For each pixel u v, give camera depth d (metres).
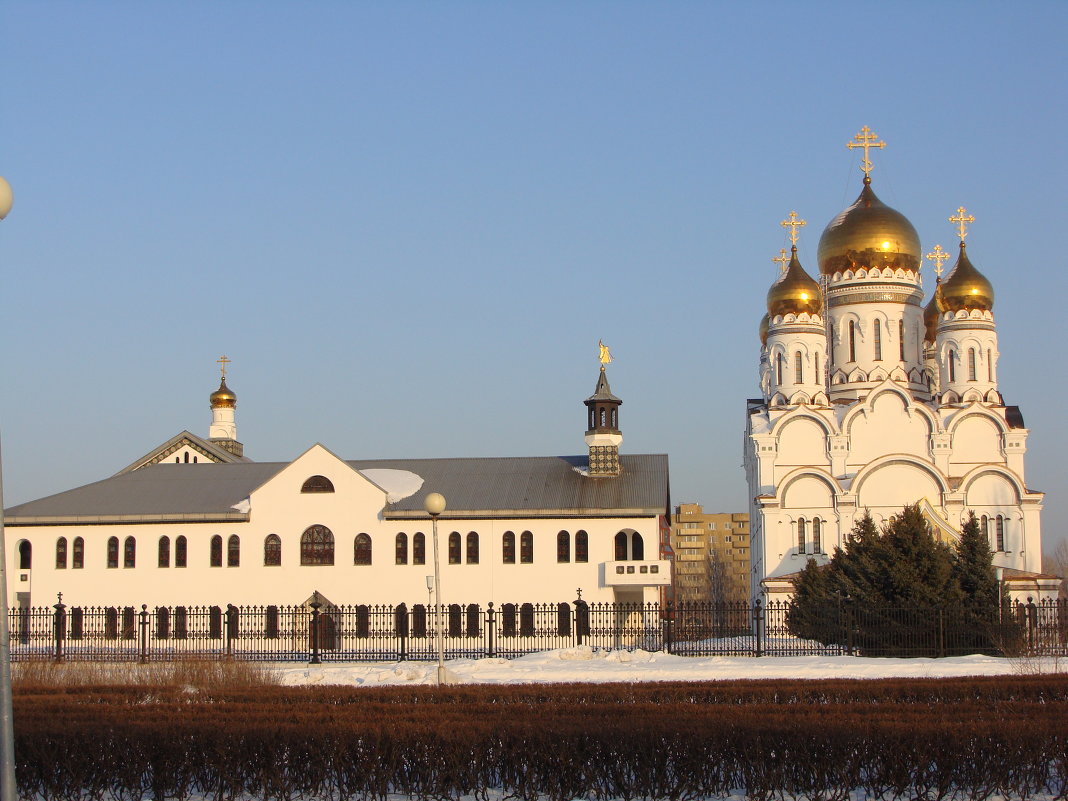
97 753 29.22
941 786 28.38
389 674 52.34
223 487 98.38
